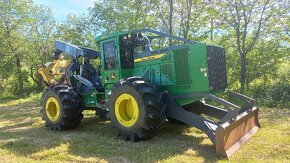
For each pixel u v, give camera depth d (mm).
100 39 7770
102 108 8023
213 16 15141
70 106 7840
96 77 8648
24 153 5848
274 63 15703
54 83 9617
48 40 31438
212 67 6172
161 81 6836
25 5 27703
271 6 13883
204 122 6098
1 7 26594
